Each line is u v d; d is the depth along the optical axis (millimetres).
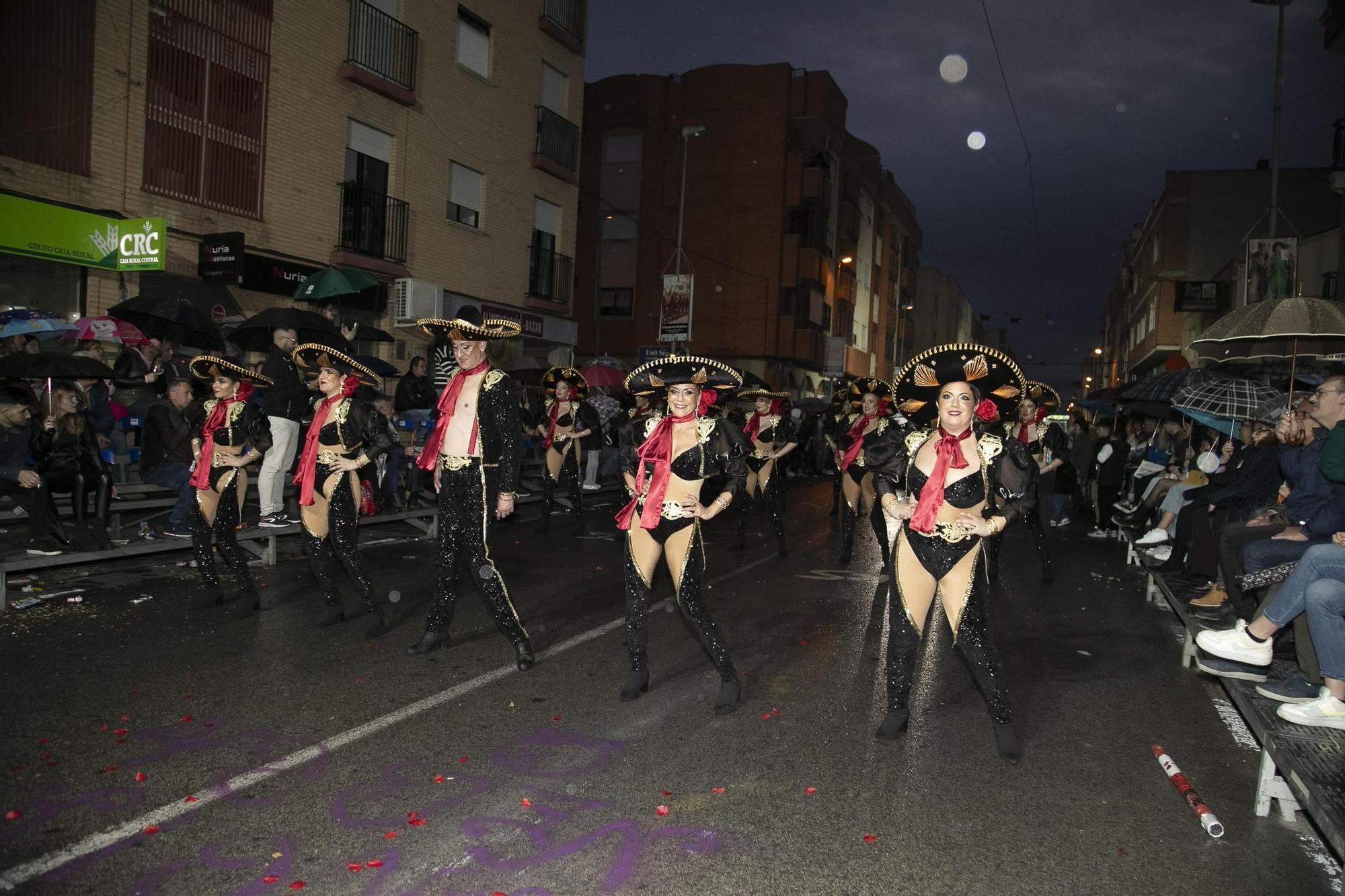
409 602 7691
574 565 9727
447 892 3174
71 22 12734
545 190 23047
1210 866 3602
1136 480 14594
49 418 7586
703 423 5156
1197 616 6730
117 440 10078
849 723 5102
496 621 5875
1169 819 4031
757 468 11008
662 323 31219
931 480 4527
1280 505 6906
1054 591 9508
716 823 3770
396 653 6102
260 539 9844
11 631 6270
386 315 18312
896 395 4906
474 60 20609
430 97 19141
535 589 8438
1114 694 5902
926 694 5699
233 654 5930
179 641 6180
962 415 4504
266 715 4848
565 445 12086
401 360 18359
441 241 19672
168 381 10805
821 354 40812
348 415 6379
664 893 3219
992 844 3699
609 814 3814
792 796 4078
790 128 37625
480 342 6031
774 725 4992
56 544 7570
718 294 37094
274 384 9180
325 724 4738
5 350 10273
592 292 38031
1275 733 4172
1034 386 5043
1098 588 9797
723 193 37000
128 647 5996
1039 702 5648
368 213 17688
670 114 37406
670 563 5191
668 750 4562
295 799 3854
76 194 12820
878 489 4730
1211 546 8133
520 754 4434
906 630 4719
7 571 6992
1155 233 44969
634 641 5316
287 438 9164
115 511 8727
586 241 38188
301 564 9164
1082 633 7652
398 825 3643
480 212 20969
